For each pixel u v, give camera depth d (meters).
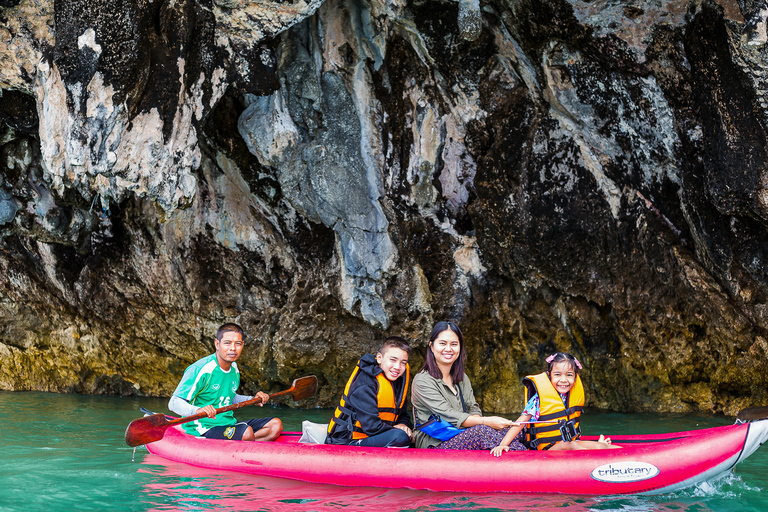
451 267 7.07
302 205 6.87
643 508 2.99
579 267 6.57
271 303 7.53
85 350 8.26
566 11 5.65
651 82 5.66
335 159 6.66
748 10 4.71
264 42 5.50
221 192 7.38
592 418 6.25
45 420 5.80
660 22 5.43
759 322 5.91
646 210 6.25
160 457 4.12
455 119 6.80
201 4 5.11
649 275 6.40
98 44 4.69
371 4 6.05
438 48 6.23
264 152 6.61
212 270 7.58
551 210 6.45
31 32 4.94
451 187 7.01
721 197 5.36
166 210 5.33
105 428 5.34
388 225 6.72
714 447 3.16
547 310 7.05
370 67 6.55
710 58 5.15
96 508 2.96
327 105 6.59
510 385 7.16
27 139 6.80
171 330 7.91
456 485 3.25
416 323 6.80
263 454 3.68
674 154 5.81
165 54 4.95
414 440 3.66
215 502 3.06
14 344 8.52
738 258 5.68
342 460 3.46
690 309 6.33
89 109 4.78
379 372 3.67
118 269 7.80
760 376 6.13
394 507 2.98
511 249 6.71
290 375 7.29
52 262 7.97
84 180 5.06
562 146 6.37
